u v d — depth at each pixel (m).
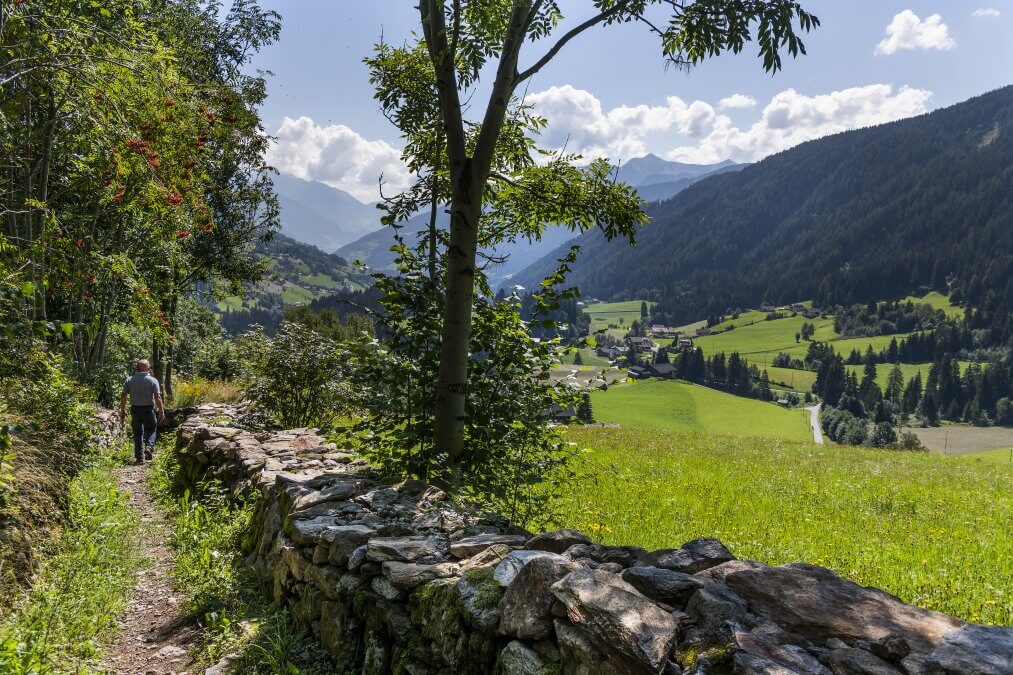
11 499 5.72
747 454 19.41
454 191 6.27
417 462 6.34
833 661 2.28
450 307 6.23
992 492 12.82
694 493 10.40
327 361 12.45
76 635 4.62
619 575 3.17
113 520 7.27
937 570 6.12
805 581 2.90
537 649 2.82
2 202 12.38
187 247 25.70
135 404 12.64
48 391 9.30
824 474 14.53
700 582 2.93
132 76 9.88
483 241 7.93
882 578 5.91
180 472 10.33
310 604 4.58
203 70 24.75
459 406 6.25
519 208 7.97
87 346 17.70
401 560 3.97
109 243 16.27
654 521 7.87
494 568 3.40
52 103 11.58
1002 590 5.61
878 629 2.48
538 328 6.94
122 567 6.15
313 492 5.67
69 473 7.97
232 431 10.38
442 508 5.06
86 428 9.79
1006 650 2.12
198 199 13.34
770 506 9.67
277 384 12.98
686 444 21.67
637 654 2.34
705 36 5.68
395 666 3.56
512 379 6.84
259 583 5.77
